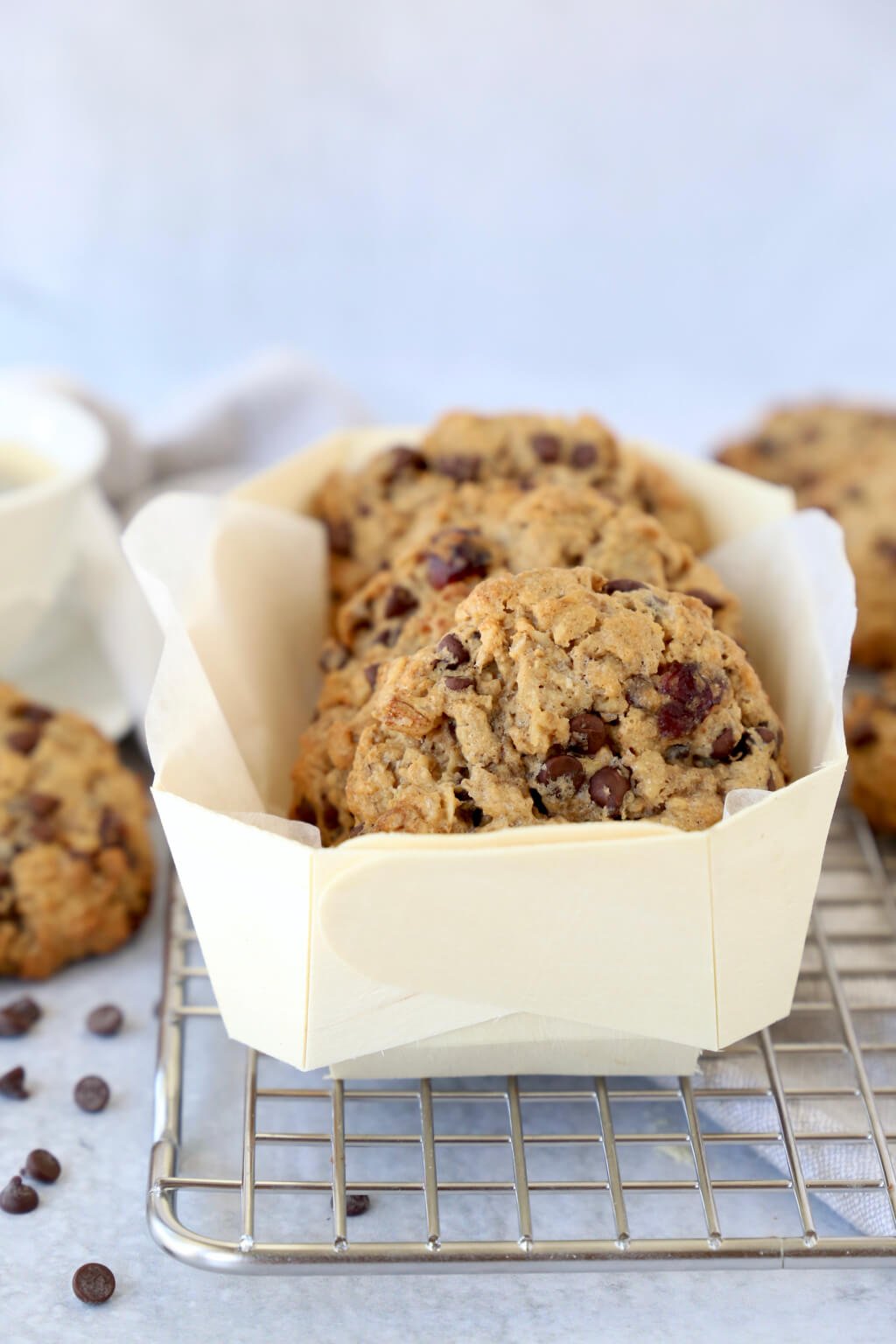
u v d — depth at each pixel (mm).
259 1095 439
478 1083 457
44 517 547
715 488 539
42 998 497
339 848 396
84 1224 438
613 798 423
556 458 533
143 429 733
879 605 610
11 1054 480
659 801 426
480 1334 417
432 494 533
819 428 696
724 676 437
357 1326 418
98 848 505
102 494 679
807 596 471
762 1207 443
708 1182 421
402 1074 441
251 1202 416
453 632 439
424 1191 420
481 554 475
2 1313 419
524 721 427
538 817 425
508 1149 454
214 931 420
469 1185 422
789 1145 429
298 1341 415
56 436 586
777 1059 460
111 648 581
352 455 560
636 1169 451
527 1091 449
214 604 480
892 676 559
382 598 487
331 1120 456
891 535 611
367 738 439
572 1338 416
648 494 529
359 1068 438
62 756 517
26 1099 468
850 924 497
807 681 459
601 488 525
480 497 508
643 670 431
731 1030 420
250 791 455
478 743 428
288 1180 444
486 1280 427
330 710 468
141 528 474
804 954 486
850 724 532
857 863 522
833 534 474
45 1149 455
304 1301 423
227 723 462
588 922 403
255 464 737
